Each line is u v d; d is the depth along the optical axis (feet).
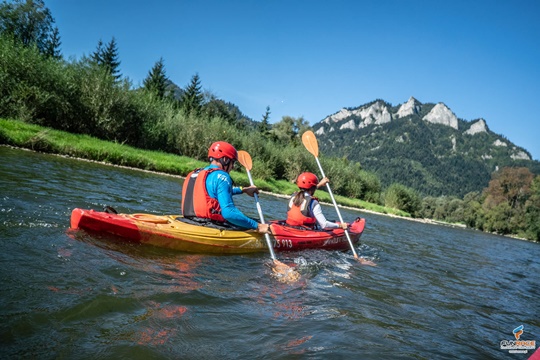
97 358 5.22
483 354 8.15
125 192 23.03
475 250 34.04
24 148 37.65
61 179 22.03
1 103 48.60
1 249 8.70
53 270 8.11
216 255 12.90
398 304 10.77
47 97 51.47
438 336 8.73
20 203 13.71
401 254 21.04
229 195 13.33
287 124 204.64
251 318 7.70
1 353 4.91
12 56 50.31
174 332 6.43
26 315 5.99
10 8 119.85
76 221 11.31
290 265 13.29
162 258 10.98
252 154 81.56
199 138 73.67
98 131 60.59
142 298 7.61
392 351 7.28
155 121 68.85
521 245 68.23
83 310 6.56
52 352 5.17
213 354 5.94
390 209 102.12
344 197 97.96
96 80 58.65
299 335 7.23
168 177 45.29
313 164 94.94
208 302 8.13
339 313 8.96
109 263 9.37
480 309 12.05
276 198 52.75
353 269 14.46
